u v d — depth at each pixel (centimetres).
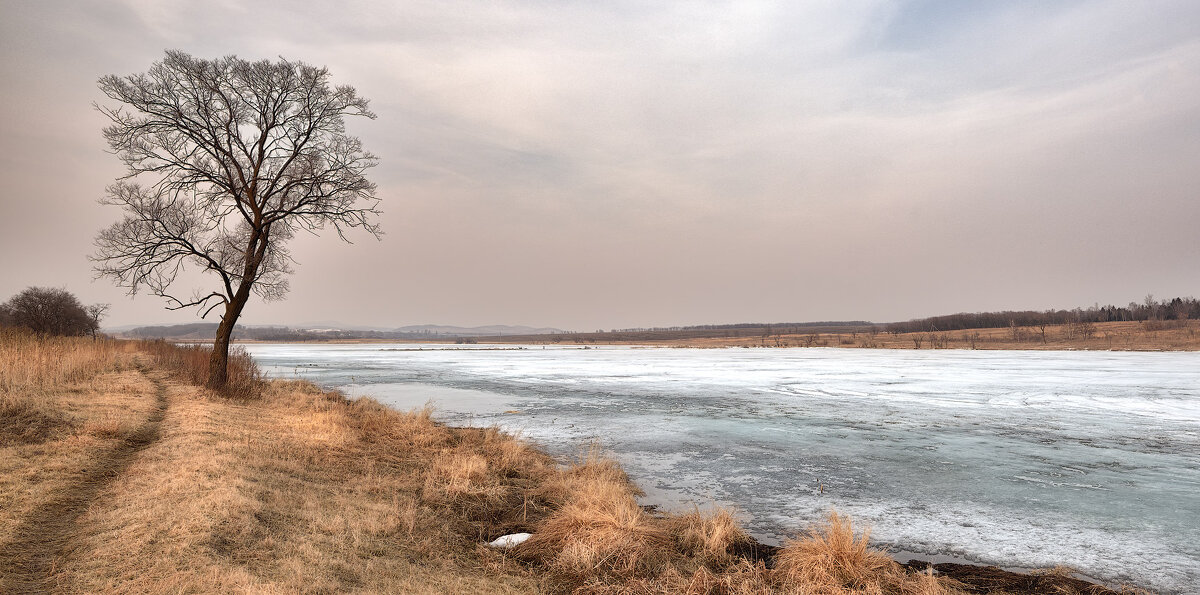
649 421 2086
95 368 2041
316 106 2002
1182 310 15412
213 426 1270
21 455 923
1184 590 721
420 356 8631
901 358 7812
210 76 1858
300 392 2341
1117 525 975
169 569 579
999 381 3794
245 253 1948
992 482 1257
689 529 883
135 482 848
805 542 793
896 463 1436
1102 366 5391
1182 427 1978
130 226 1839
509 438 1580
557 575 723
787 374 4578
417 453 1339
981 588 724
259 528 711
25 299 5859
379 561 687
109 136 1797
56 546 639
